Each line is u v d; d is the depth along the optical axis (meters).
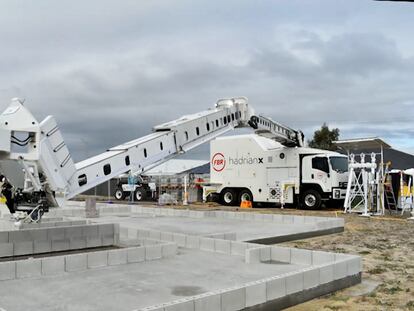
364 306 5.81
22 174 8.70
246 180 23.84
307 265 7.45
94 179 9.58
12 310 4.99
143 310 4.43
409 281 7.22
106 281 6.30
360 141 22.70
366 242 11.29
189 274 6.77
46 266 6.69
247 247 8.24
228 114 16.56
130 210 18.66
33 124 8.07
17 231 8.62
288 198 22.30
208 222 14.48
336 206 22.67
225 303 5.04
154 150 11.73
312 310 5.65
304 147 22.70
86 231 9.45
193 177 32.75
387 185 20.39
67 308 5.06
